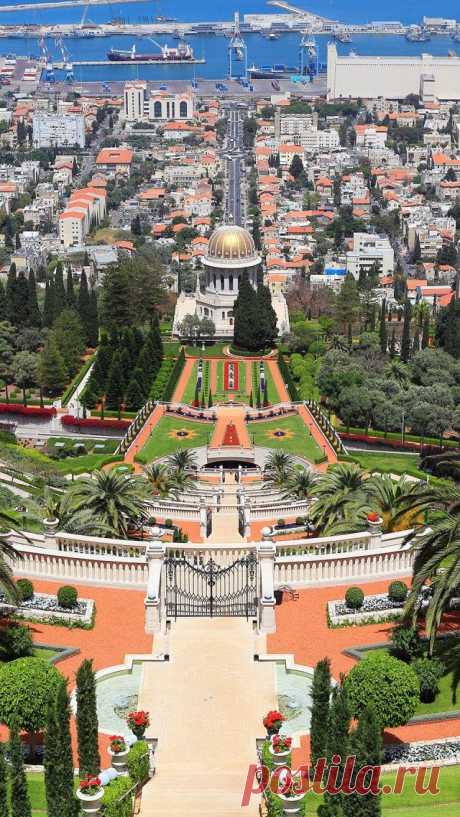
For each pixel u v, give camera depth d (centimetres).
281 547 13562
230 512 19512
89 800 8769
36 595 12975
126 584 13225
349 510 15488
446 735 10469
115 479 16300
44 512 15612
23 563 13500
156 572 12700
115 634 12256
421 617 12419
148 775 9600
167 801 9288
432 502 12912
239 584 13138
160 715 10600
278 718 9588
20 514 15238
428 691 11012
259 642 12038
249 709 10706
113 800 8888
